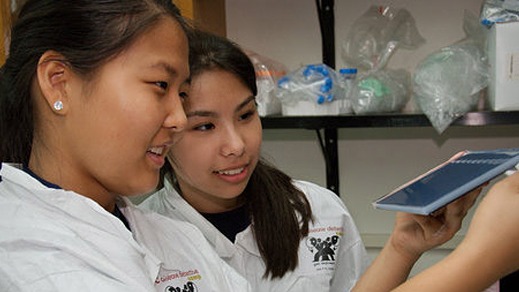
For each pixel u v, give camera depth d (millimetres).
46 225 619
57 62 599
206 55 960
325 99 1380
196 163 1006
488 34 1340
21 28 628
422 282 539
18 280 570
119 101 586
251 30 1705
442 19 1580
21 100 636
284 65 1663
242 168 1035
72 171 643
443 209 708
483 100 1370
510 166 565
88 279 588
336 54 1649
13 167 641
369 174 1711
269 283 1138
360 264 1262
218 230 1118
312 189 1297
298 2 1662
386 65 1583
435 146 1650
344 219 1267
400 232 774
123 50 585
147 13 610
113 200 766
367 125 1367
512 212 519
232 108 981
